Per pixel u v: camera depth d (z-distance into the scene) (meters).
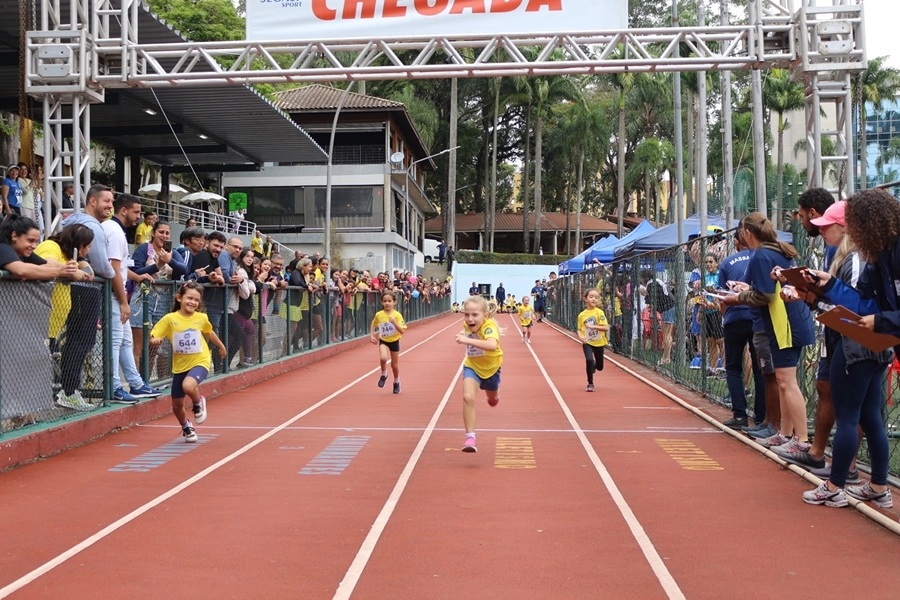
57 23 13.71
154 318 10.95
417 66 13.62
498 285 63.62
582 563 4.94
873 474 5.95
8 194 14.22
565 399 12.48
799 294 5.65
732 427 9.39
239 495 6.59
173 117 22.62
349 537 5.46
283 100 44.69
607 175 82.12
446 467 7.64
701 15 19.38
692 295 13.49
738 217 27.83
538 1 13.46
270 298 16.03
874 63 50.59
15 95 19.47
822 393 6.70
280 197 43.66
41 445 7.92
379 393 13.20
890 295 5.11
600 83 74.31
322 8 13.64
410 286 35.88
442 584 4.60
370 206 43.53
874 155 56.53
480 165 74.88
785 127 59.34
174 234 26.84
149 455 8.16
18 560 5.01
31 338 7.97
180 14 36.31
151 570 4.83
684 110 61.94
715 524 5.74
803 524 5.71
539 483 7.00
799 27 12.91
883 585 4.55
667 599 4.37
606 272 23.47
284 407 11.54
